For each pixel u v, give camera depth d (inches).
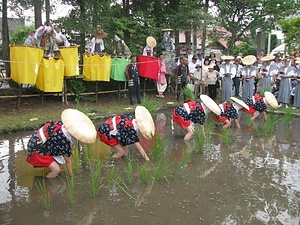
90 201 178.5
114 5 530.9
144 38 531.8
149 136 225.6
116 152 250.5
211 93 501.7
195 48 666.8
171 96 528.1
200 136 277.7
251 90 462.3
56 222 157.5
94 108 419.2
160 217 162.1
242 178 211.5
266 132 328.2
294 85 465.4
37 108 393.7
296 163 240.7
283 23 714.2
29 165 233.0
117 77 458.9
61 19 465.4
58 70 391.2
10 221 157.9
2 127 308.7
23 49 359.3
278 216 164.4
